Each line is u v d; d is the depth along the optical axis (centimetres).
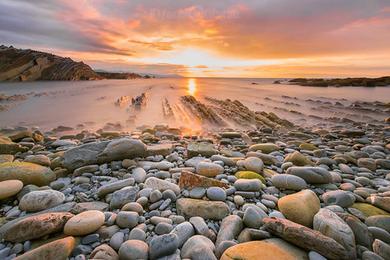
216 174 423
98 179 403
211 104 1661
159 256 229
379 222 288
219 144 701
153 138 713
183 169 437
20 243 242
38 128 895
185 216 303
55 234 255
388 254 237
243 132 899
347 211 325
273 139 783
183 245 244
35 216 257
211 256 224
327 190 386
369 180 431
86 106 1413
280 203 318
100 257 221
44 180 379
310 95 2534
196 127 1005
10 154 526
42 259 212
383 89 3425
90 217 263
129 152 480
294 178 386
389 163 516
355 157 582
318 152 592
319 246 229
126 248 230
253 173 427
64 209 304
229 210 313
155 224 281
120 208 318
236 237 264
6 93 1864
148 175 411
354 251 235
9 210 309
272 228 260
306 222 283
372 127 1059
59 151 561
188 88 3425
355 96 2400
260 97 2281
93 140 696
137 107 1420
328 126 1090
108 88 2816
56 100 1612
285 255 225
